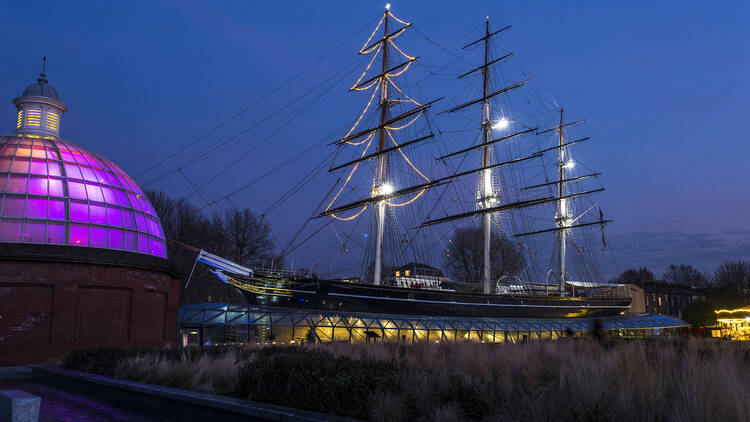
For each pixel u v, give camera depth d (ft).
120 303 92.99
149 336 97.30
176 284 109.81
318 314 135.64
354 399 28.19
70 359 65.00
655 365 30.14
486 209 227.61
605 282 276.21
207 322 117.39
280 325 124.77
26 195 89.66
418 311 165.68
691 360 28.37
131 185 109.60
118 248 95.96
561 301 212.43
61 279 86.12
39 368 68.64
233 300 222.69
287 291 140.87
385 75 196.13
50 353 82.89
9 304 81.35
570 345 50.11
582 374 25.59
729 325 189.67
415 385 28.12
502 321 180.75
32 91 110.11
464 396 26.37
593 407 21.35
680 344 55.67
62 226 90.33
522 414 23.00
